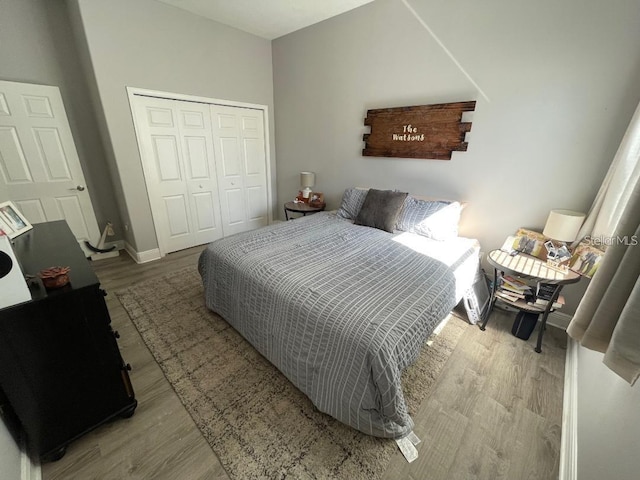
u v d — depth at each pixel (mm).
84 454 1224
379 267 1802
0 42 2453
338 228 2570
